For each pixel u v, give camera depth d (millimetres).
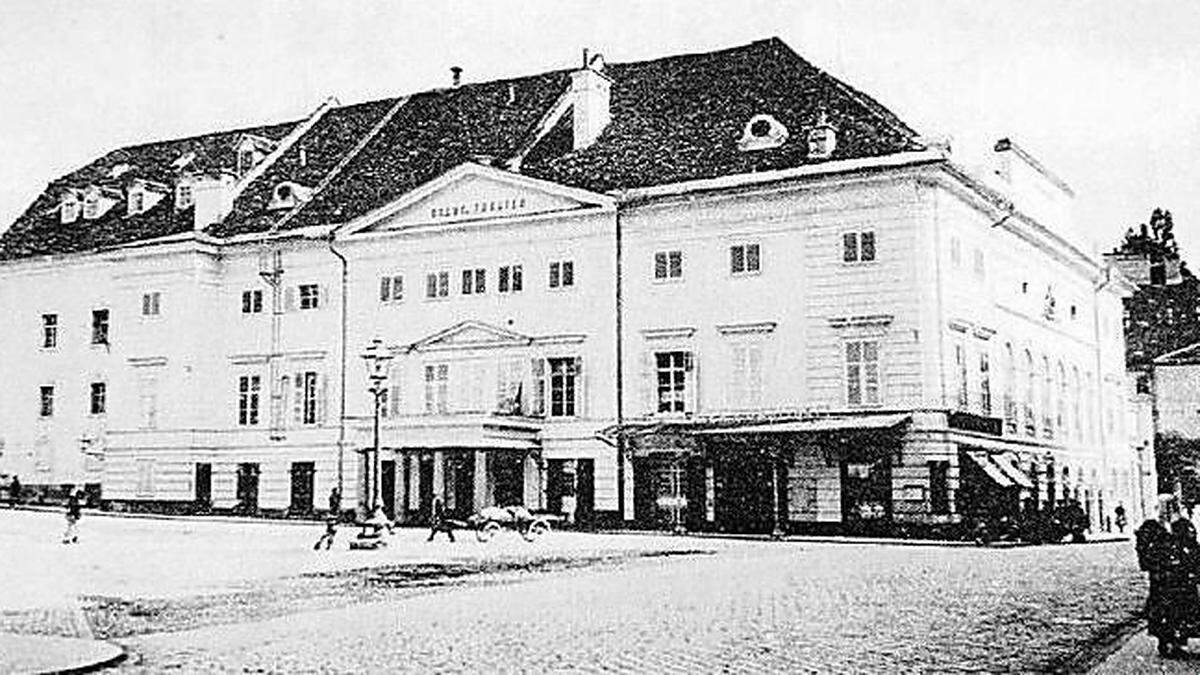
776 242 50844
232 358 61938
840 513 48469
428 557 34188
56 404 66250
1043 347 60656
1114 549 42688
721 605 20812
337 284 59750
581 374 54062
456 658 14680
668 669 13703
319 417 59531
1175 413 82188
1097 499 67562
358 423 56719
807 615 19219
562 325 54625
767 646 15562
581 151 56625
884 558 34781
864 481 48344
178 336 62281
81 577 27125
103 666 14219
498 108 62625
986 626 18016
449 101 64562
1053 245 61188
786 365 50312
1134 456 79312
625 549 38469
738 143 53312
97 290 65625
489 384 55938
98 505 64062
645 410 52781
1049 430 60406
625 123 57062
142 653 15398
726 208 51750
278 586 25062
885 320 48500
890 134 50031
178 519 57250
